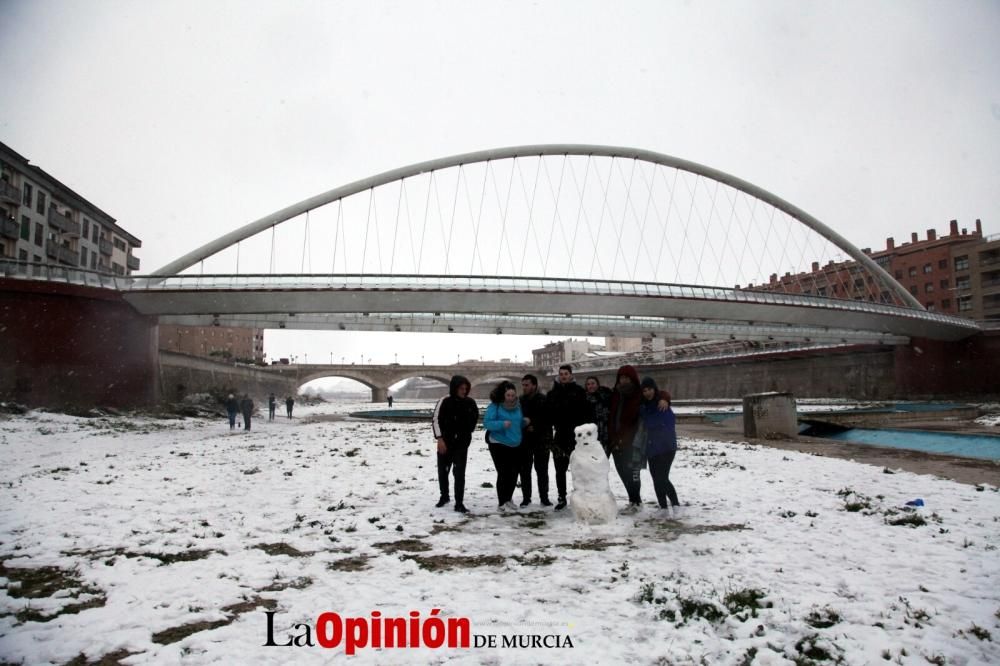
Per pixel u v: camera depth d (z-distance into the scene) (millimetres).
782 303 51781
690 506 8609
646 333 57469
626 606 4758
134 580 5457
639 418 8367
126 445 20578
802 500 9039
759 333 59312
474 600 4910
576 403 8641
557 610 4699
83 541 6828
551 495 9984
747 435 21672
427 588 5211
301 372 107938
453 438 8555
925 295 82500
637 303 47781
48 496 9555
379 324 49750
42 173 55438
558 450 8586
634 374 8438
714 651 4035
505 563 5988
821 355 69438
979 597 4941
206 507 8680
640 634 4266
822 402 57000
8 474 12922
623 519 7867
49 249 57281
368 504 8938
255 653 3979
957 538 6715
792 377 73688
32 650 4043
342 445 18000
